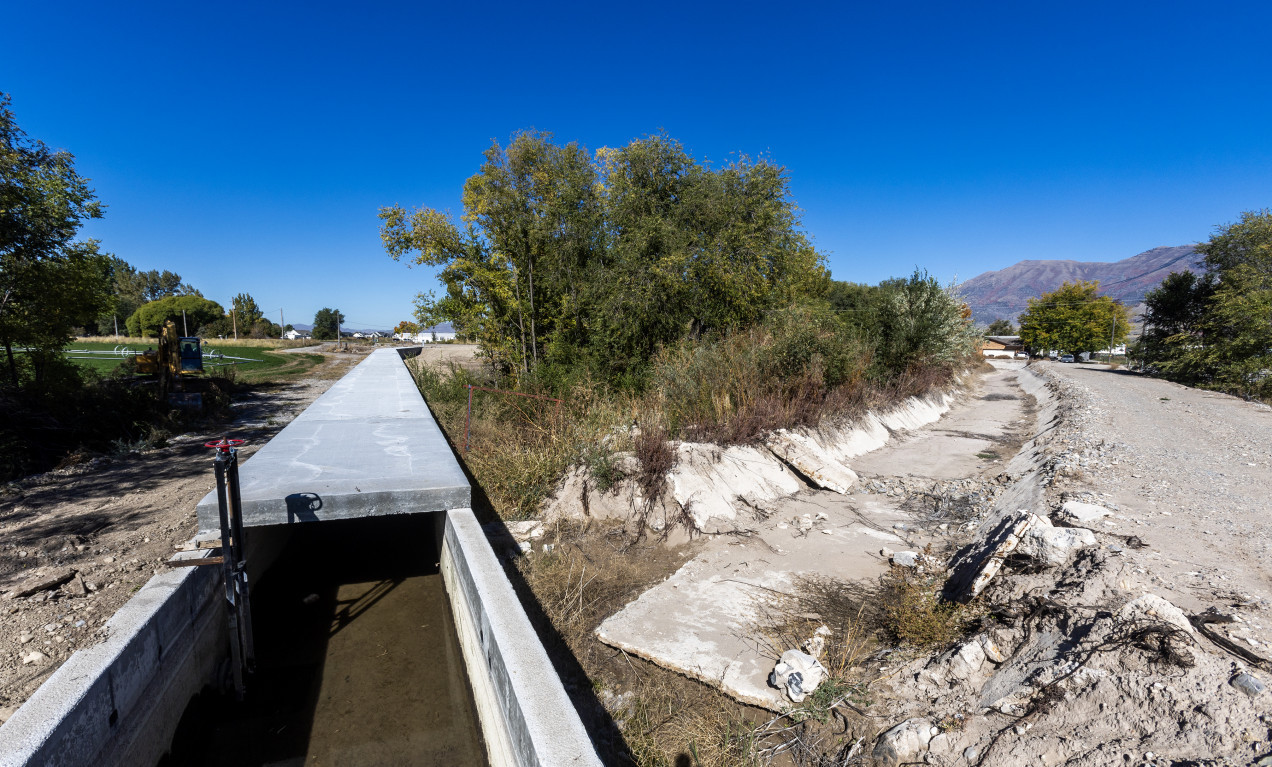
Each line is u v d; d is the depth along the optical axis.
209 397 14.35
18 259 11.57
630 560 6.21
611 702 3.96
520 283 14.94
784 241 15.88
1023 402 19.86
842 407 11.32
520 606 3.60
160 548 5.48
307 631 5.06
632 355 13.61
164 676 3.61
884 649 4.41
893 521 7.40
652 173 16.11
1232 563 4.39
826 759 3.37
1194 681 2.85
